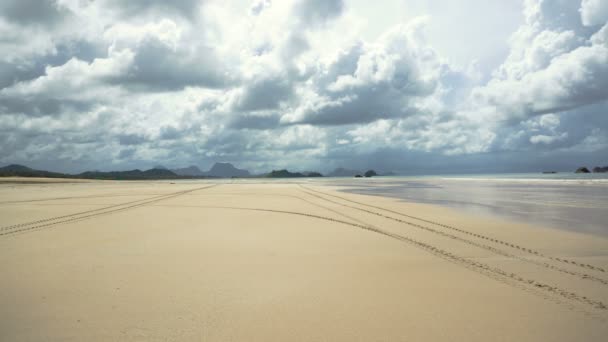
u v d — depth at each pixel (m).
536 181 52.22
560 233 10.62
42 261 7.57
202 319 4.63
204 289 5.80
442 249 8.70
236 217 14.96
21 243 9.52
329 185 54.41
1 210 17.70
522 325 4.41
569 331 4.24
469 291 5.66
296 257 7.94
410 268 7.02
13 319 4.65
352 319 4.62
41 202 22.36
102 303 5.19
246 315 4.75
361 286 5.93
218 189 40.78
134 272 6.76
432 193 30.30
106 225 12.71
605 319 4.56
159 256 8.02
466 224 12.60
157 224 12.98
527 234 10.57
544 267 7.03
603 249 8.55
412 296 5.45
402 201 22.39
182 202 22.34
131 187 47.75
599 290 5.68
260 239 10.07
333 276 6.50
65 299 5.35
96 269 6.95
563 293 5.54
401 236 10.46
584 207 17.45
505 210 16.75
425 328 4.35
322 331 4.28
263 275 6.56
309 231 11.39
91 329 4.34
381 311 4.87
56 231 11.45
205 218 14.65
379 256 8.01
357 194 30.09
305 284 6.05
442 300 5.27
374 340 4.05
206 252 8.44
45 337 4.15
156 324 4.48
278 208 18.58
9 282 6.16
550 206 18.22
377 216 14.99
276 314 4.79
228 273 6.69
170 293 5.60
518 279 6.27
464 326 4.40
